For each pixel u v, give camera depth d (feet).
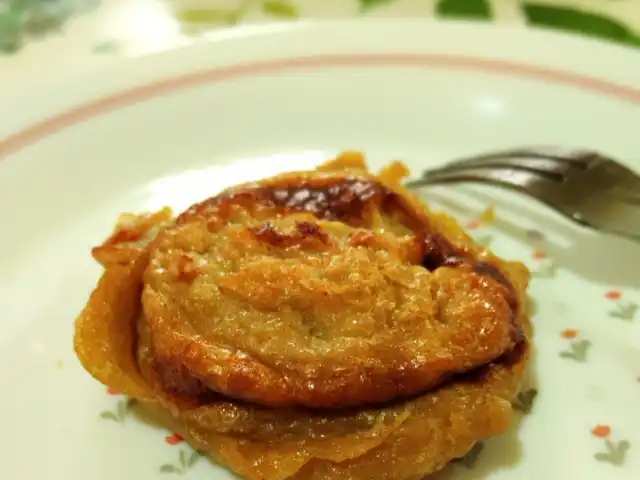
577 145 0.56
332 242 0.39
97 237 0.51
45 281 0.48
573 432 0.38
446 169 0.54
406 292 0.38
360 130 0.59
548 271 0.47
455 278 0.39
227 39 0.65
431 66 0.62
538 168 0.51
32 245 0.50
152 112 0.59
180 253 0.39
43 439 0.39
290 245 0.39
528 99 0.59
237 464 0.35
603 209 0.47
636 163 0.54
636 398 0.39
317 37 0.65
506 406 0.36
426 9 0.80
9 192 0.53
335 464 0.35
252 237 0.39
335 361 0.35
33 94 0.60
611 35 0.74
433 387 0.36
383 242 0.39
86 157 0.56
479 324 0.37
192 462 0.37
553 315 0.44
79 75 0.62
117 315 0.40
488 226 0.51
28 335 0.44
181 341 0.36
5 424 0.39
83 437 0.39
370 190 0.43
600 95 0.58
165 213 0.45
